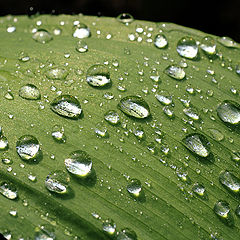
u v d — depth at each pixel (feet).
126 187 0.65
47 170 0.65
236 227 0.65
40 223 0.64
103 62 0.70
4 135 0.66
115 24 0.73
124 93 0.69
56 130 0.67
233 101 0.69
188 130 0.68
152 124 0.68
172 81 0.70
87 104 0.68
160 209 0.65
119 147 0.67
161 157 0.66
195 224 0.65
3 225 0.64
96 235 0.64
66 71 0.69
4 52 0.71
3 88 0.68
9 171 0.65
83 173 0.66
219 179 0.66
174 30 0.73
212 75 0.70
